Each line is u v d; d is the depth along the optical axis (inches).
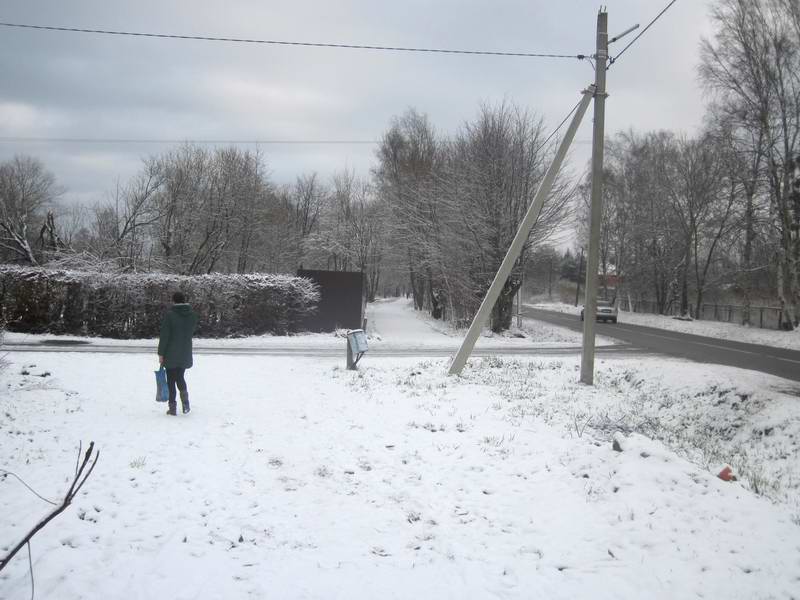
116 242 1325.0
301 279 968.9
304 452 274.5
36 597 142.6
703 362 748.6
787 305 1311.5
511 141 1099.3
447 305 1364.4
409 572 165.5
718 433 424.8
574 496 219.5
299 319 954.1
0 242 1374.3
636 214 2047.2
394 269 1844.2
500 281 523.5
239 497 216.1
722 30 1179.9
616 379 546.6
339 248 2142.0
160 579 154.9
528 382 501.7
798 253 1235.9
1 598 140.8
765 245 1428.4
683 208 1868.8
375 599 150.2
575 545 182.7
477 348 845.8
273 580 157.5
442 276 1230.3
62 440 272.7
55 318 840.3
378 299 3526.1
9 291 832.9
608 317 1750.7
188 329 339.3
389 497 223.1
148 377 465.4
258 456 265.9
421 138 1614.2
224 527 189.9
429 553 177.9
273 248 1921.8
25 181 1742.1
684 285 1925.4
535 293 3833.7
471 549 180.9
